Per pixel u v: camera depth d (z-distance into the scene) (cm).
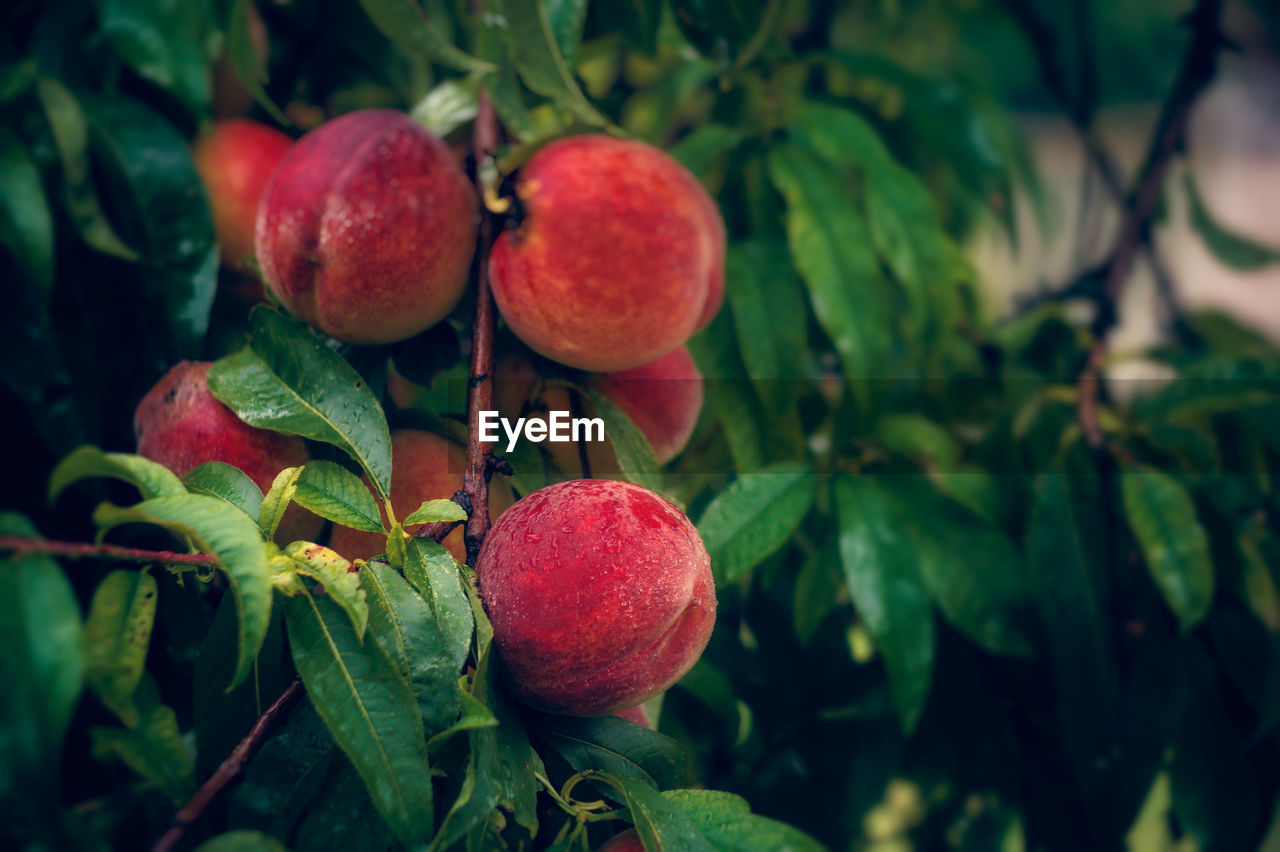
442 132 61
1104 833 65
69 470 44
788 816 69
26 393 54
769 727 68
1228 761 65
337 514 48
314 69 65
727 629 68
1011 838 73
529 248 52
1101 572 65
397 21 55
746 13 61
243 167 60
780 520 58
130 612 45
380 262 52
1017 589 64
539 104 61
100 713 53
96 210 55
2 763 42
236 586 44
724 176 67
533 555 47
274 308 54
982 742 68
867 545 61
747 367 61
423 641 46
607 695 48
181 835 44
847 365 61
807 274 61
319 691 45
